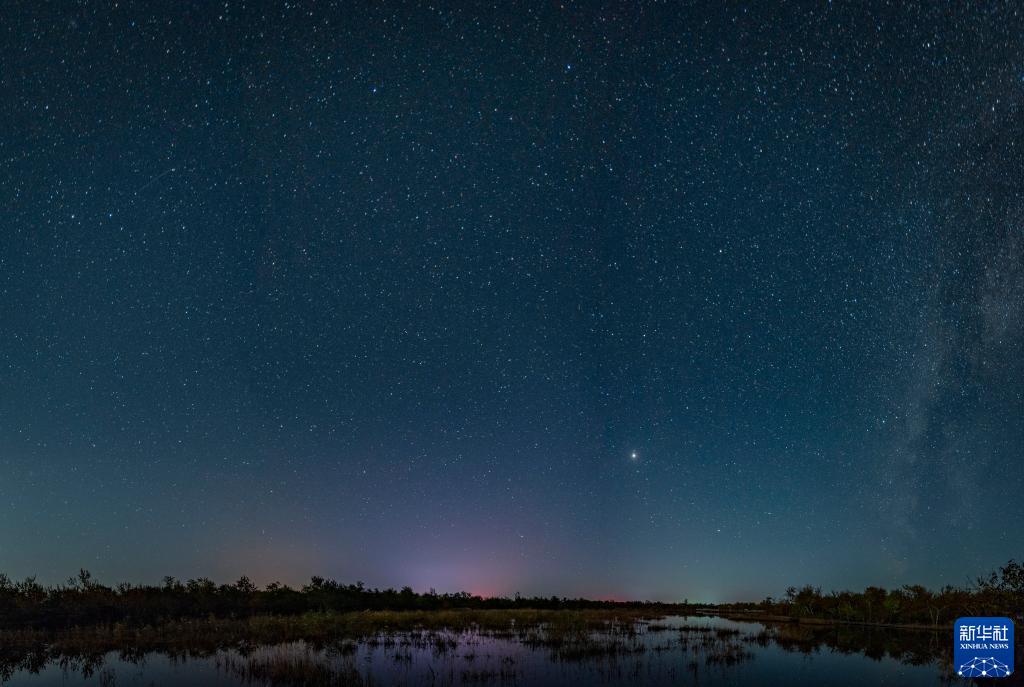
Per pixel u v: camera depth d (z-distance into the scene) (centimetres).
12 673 2158
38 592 3850
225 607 4428
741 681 2094
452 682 1966
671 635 3591
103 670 2192
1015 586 3017
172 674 2092
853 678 2192
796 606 5756
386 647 2783
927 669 2394
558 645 2895
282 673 2027
